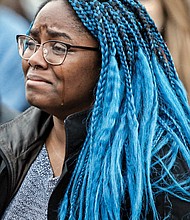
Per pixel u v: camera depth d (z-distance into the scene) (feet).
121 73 9.67
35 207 10.00
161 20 14.74
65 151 9.66
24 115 10.83
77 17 9.56
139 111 9.67
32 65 9.59
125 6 10.03
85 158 9.53
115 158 9.30
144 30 10.03
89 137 9.53
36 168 10.32
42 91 9.57
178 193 9.27
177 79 10.26
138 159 9.29
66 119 9.57
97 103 9.52
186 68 14.66
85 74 9.60
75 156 9.66
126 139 9.46
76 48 9.52
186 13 14.78
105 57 9.54
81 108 9.78
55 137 10.37
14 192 10.36
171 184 9.29
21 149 10.50
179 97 10.23
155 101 9.74
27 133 10.61
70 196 9.54
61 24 9.53
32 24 9.89
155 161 9.41
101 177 9.32
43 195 10.00
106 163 9.32
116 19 9.76
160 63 10.13
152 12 14.61
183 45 14.76
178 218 9.25
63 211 9.48
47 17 9.59
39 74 9.57
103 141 9.37
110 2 9.88
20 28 17.37
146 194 9.23
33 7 19.15
